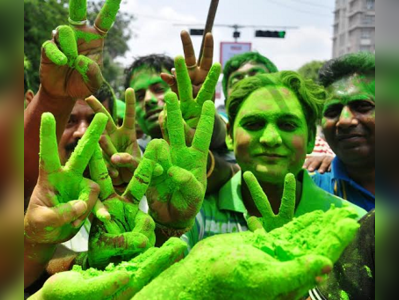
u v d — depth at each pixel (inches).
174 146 47.5
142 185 43.9
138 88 109.0
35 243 42.8
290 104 65.4
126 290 34.6
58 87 48.9
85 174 53.1
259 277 28.6
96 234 41.8
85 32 49.0
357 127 82.7
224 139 84.4
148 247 41.7
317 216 32.3
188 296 31.1
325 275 27.8
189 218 45.9
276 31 321.7
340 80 86.1
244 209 65.9
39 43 305.0
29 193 52.8
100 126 41.5
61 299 33.4
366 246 46.2
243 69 114.2
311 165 98.3
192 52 64.5
